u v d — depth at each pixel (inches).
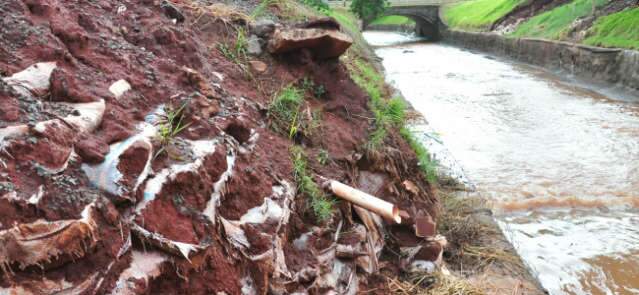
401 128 256.1
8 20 104.4
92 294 75.6
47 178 79.5
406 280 157.0
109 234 81.8
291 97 173.6
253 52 195.5
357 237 143.3
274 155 142.2
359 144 183.3
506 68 840.3
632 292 215.6
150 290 84.4
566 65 751.7
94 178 87.0
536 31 924.0
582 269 231.8
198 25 195.9
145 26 148.6
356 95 212.1
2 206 71.9
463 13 1407.5
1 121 83.5
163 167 97.9
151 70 126.6
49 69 100.6
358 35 867.4
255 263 106.0
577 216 287.0
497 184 330.0
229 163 114.6
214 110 129.6
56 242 74.1
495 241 206.4
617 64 620.4
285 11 288.2
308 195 138.6
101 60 117.4
